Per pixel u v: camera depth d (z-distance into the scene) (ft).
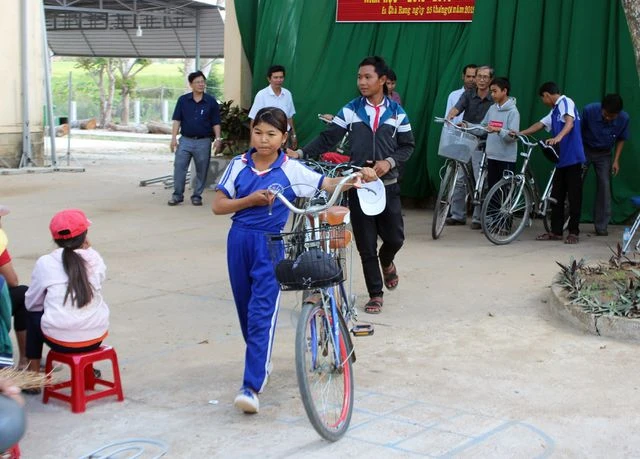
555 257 28.17
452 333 19.72
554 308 21.08
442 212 31.48
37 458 13.20
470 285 24.14
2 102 50.70
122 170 54.65
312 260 13.64
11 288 16.03
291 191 15.11
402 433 14.14
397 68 38.29
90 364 15.72
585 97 34.30
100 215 35.76
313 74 39.93
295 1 40.11
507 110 31.99
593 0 33.83
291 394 16.01
